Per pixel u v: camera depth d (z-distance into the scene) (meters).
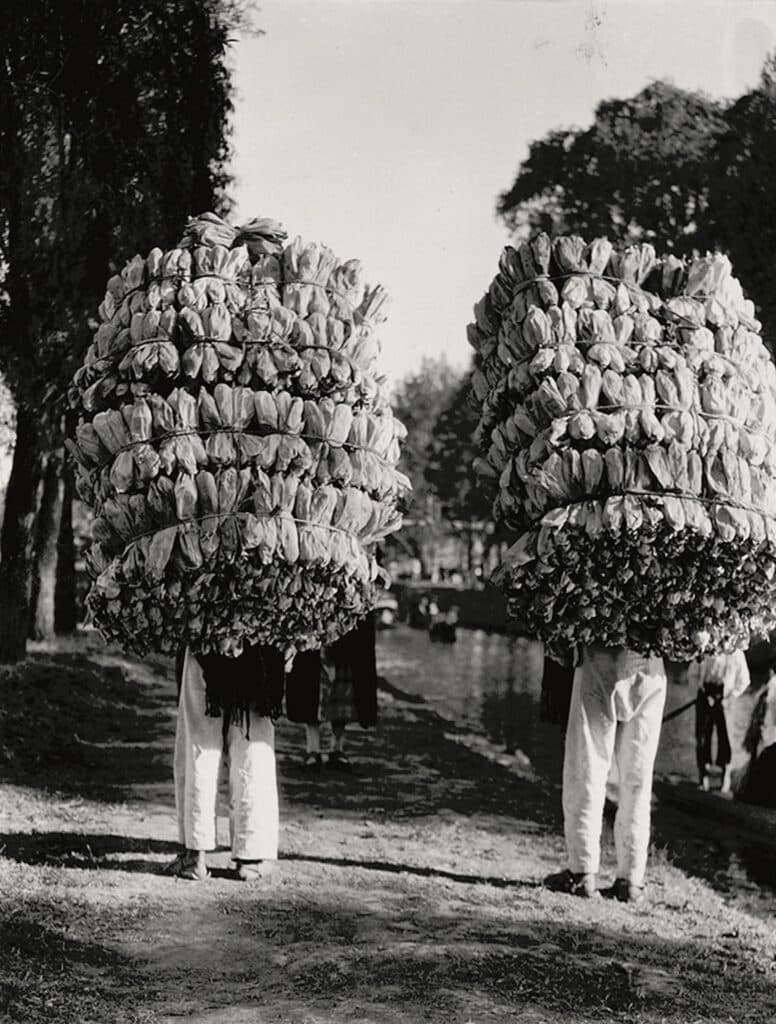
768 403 5.61
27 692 11.48
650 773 5.94
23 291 11.95
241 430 5.12
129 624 5.32
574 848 5.91
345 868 6.05
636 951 4.94
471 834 7.45
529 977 4.40
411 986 4.22
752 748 10.19
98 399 5.29
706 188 23.05
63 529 18.86
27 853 5.83
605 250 5.62
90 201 11.98
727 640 5.77
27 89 11.71
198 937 4.69
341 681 9.44
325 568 5.20
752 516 5.34
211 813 5.54
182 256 5.30
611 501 5.27
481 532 63.84
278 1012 3.95
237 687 5.41
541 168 21.89
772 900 6.95
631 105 21.84
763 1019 4.25
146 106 12.12
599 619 5.58
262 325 5.16
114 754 9.70
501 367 5.84
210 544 4.98
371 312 5.50
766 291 22.41
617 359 5.39
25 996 3.92
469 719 16.97
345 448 5.31
